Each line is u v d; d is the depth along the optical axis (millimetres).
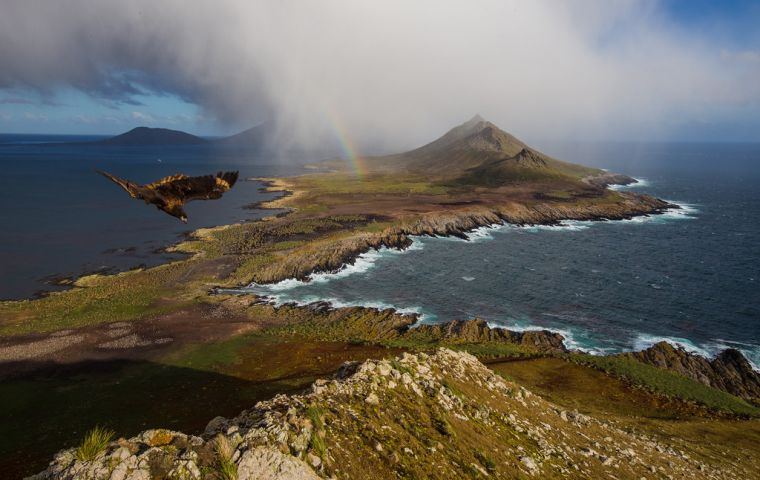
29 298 81625
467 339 68312
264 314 76312
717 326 77125
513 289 93312
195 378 52844
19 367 56469
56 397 48906
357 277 98812
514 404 27844
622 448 27688
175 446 13719
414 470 16906
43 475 12531
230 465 13344
